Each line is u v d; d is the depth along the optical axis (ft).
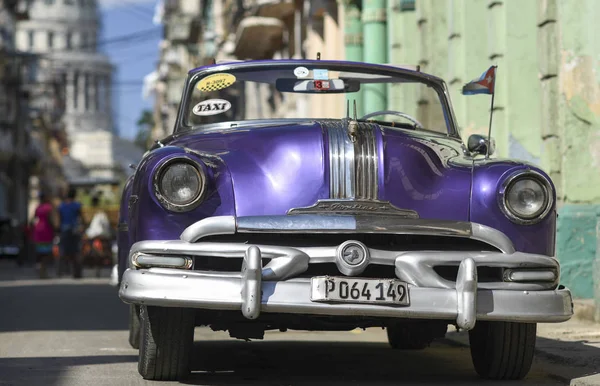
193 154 26.20
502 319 25.90
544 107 51.88
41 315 53.52
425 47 70.64
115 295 71.61
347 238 25.73
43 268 105.81
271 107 32.19
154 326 26.86
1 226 206.80
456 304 25.38
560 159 50.93
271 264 25.00
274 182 26.22
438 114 33.40
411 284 25.32
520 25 57.31
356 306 24.94
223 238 25.77
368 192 26.32
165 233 25.70
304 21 113.91
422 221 25.71
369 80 33.19
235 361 33.81
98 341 40.34
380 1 80.23
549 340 37.29
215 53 190.70
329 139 26.91
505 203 26.48
